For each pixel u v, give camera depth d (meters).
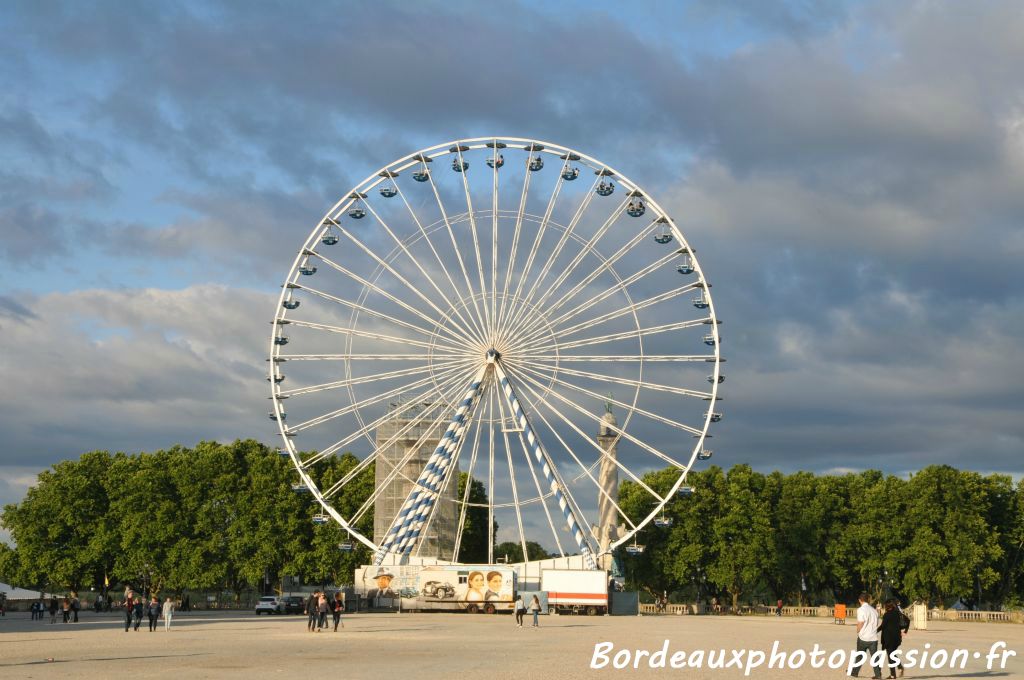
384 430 163.88
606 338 123.56
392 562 129.25
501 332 124.69
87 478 168.38
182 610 154.50
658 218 125.69
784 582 167.38
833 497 165.12
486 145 129.75
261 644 67.31
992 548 149.62
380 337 126.75
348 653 58.66
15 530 166.62
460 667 49.06
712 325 123.94
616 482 153.12
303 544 166.00
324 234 134.50
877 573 159.62
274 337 132.00
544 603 125.56
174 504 163.38
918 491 154.00
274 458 167.38
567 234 124.31
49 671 46.41
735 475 169.12
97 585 170.50
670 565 167.88
